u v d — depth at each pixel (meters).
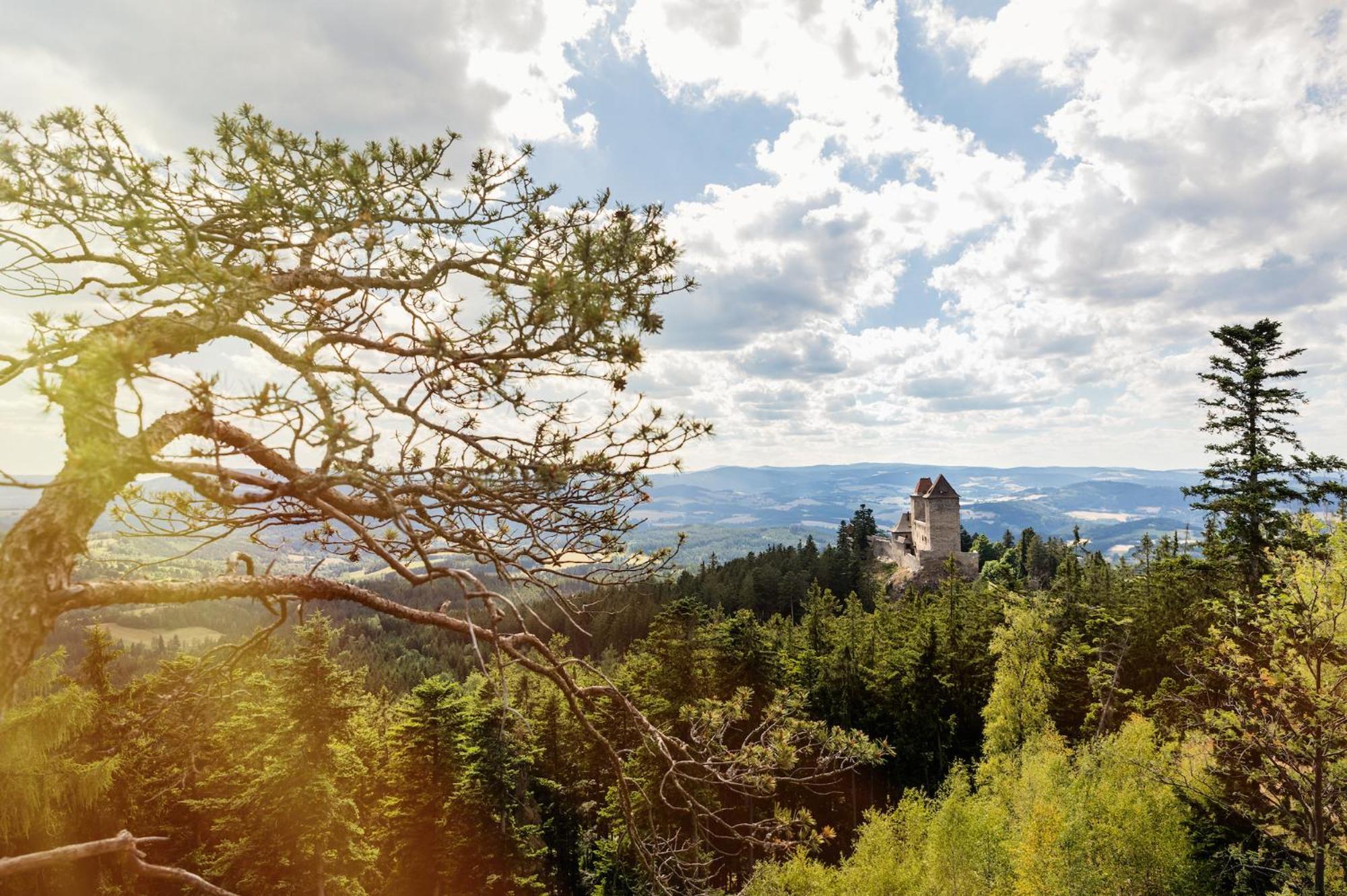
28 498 2.84
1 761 12.05
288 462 3.45
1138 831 20.39
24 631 2.53
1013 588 50.94
